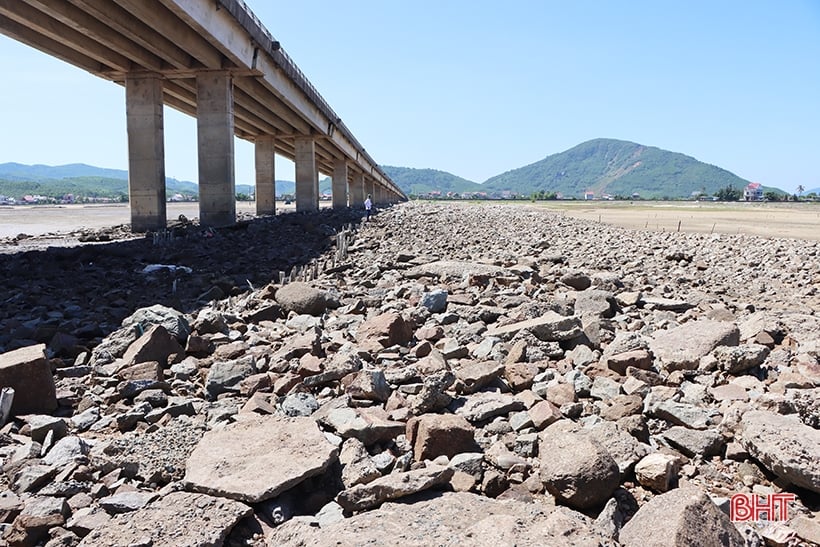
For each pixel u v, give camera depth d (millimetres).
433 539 3533
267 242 25344
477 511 4012
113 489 4496
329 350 8281
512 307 11133
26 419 5758
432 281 14195
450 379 6129
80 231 33438
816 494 4512
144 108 32406
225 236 27438
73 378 7230
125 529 3723
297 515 4203
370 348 8117
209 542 3592
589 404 6387
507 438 5391
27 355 6250
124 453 4957
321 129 56094
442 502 4125
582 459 4355
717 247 26828
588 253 23938
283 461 4465
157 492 4340
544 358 7777
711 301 12680
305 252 21406
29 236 29781
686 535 3486
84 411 6203
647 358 7305
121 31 24906
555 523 3566
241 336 9008
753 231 39719
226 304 11617
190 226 33844
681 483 4684
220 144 32750
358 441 4945
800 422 5379
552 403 6215
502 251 22828
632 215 65750
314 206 60562
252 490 4102
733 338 7996
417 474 4340
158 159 32906
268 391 6715
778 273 18547
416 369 7141
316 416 5664
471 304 11164
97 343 8680
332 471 4598
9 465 4844
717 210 88188
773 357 7945
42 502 4152
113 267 17125
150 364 7152
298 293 10922
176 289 13367
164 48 28797
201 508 3934
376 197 127562
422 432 5039
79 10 23688
